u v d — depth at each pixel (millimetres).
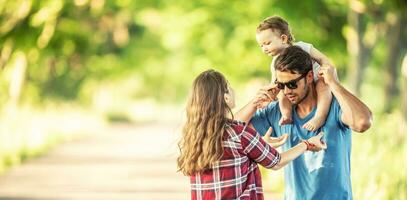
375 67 37125
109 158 26344
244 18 33688
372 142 16844
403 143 17609
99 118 53312
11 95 33625
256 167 6621
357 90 25625
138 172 21609
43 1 25297
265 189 17062
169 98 93562
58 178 19766
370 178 13500
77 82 55438
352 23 25516
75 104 55750
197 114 6473
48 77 49406
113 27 48250
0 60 27609
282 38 7117
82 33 32844
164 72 78875
